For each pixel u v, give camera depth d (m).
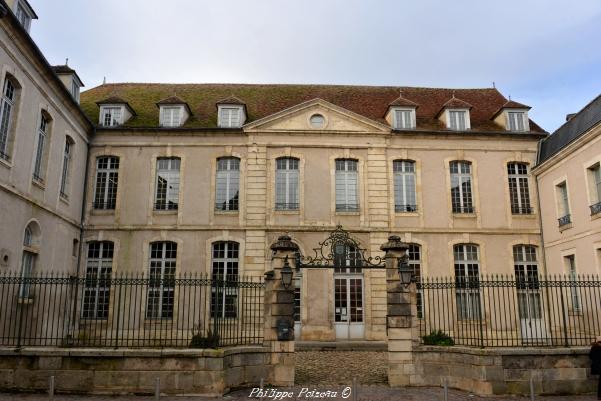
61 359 10.15
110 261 19.70
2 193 13.25
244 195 20.11
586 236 17.12
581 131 17.78
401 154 20.78
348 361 14.69
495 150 21.03
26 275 15.16
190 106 22.48
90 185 20.00
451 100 21.73
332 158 20.56
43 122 16.23
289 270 11.60
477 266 20.17
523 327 19.19
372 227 19.95
